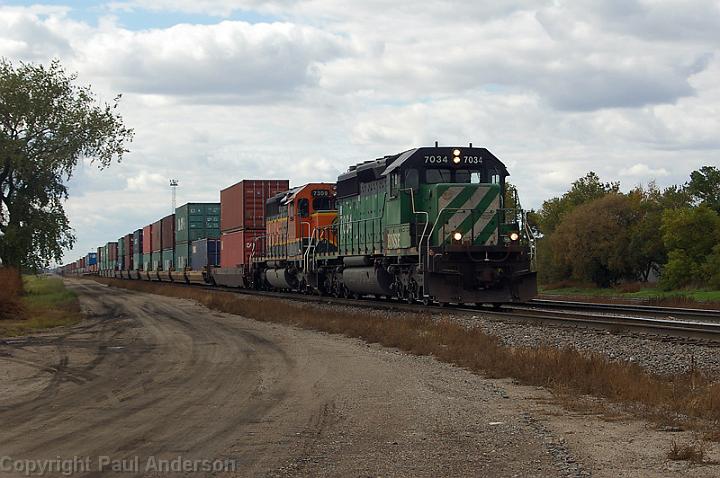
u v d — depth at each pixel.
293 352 19.58
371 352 19.48
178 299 48.53
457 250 27.20
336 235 38.59
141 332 25.91
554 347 17.38
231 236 56.62
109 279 106.00
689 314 25.14
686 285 58.50
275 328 26.45
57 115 46.78
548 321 22.62
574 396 12.89
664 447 9.49
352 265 36.00
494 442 9.83
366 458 9.08
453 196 28.17
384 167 32.09
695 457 8.84
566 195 85.69
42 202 47.31
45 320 30.94
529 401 12.70
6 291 33.41
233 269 55.03
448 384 14.47
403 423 11.03
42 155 46.19
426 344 19.33
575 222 68.94
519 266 27.91
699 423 10.82
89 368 17.20
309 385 14.41
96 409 12.20
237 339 22.92
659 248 65.12
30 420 11.34
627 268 68.19
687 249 59.47
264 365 17.23
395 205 30.12
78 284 95.88
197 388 14.19
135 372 16.47
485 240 28.31
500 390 13.73
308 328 26.03
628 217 68.50
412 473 8.43
